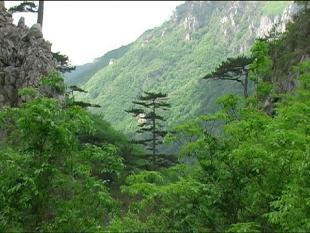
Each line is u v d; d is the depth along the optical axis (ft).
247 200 31.83
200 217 30.73
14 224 27.04
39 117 27.76
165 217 29.81
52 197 28.53
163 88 642.22
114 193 67.36
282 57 128.06
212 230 30.86
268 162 30.68
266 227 30.30
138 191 29.12
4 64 87.61
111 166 31.50
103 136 128.36
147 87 643.45
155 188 29.01
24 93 32.09
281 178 30.81
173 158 141.08
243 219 31.32
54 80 33.27
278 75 121.90
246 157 30.86
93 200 29.27
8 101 82.28
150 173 31.50
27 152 28.68
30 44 91.09
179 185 29.55
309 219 26.78
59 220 27.02
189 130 35.99
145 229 28.91
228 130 34.53
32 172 27.78
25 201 27.02
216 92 389.80
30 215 27.53
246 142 33.09
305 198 27.81
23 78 85.61
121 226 28.27
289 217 27.35
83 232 27.53
